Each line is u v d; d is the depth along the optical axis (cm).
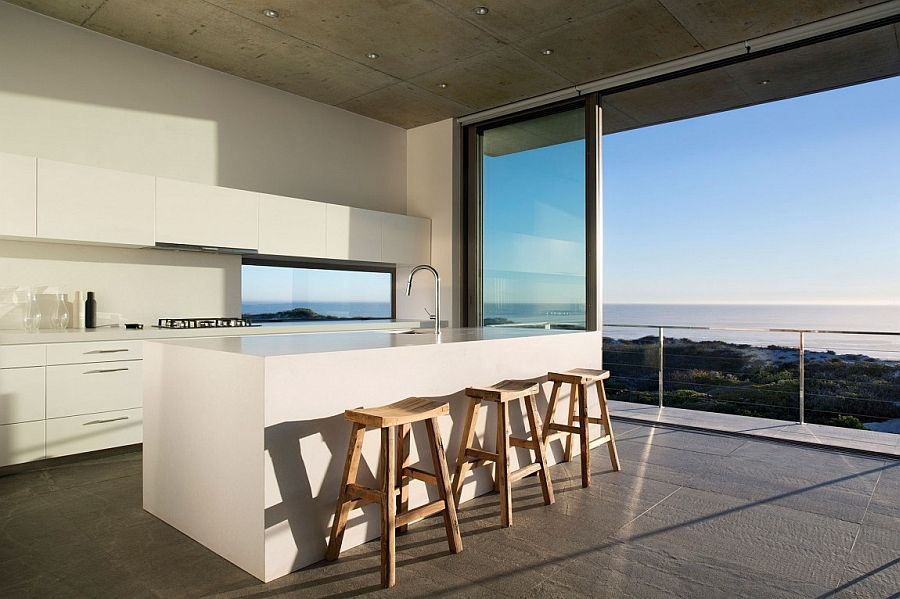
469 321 616
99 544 248
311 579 218
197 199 437
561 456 386
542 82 512
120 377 385
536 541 253
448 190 613
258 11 388
